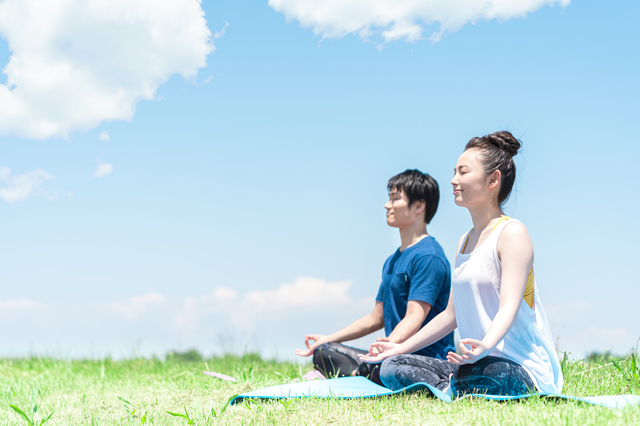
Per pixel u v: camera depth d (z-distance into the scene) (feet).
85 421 10.56
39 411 11.85
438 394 9.19
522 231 9.07
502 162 9.57
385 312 13.15
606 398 8.86
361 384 11.25
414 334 11.59
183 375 16.11
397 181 13.21
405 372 10.04
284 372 17.29
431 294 12.00
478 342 8.26
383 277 13.47
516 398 8.65
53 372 19.36
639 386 10.36
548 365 9.28
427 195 13.05
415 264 12.39
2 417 11.37
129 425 9.66
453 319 10.59
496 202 9.68
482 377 8.88
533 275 9.50
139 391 14.01
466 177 9.58
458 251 10.12
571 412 7.72
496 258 9.14
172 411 10.71
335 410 9.11
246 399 10.37
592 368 12.14
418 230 13.21
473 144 9.87
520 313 9.07
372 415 8.67
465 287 9.39
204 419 9.49
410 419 8.25
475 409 8.29
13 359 22.41
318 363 13.35
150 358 23.07
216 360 22.25
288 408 9.50
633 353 11.87
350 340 14.14
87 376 18.22
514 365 8.86
